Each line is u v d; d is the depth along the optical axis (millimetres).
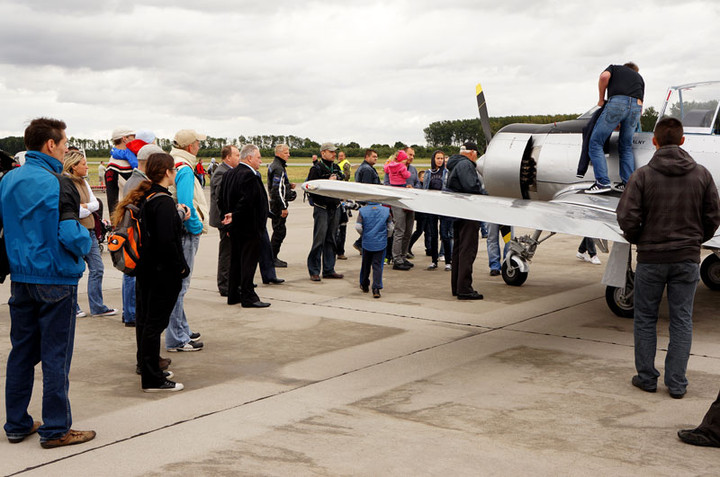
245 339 5336
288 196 8812
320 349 5027
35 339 3258
